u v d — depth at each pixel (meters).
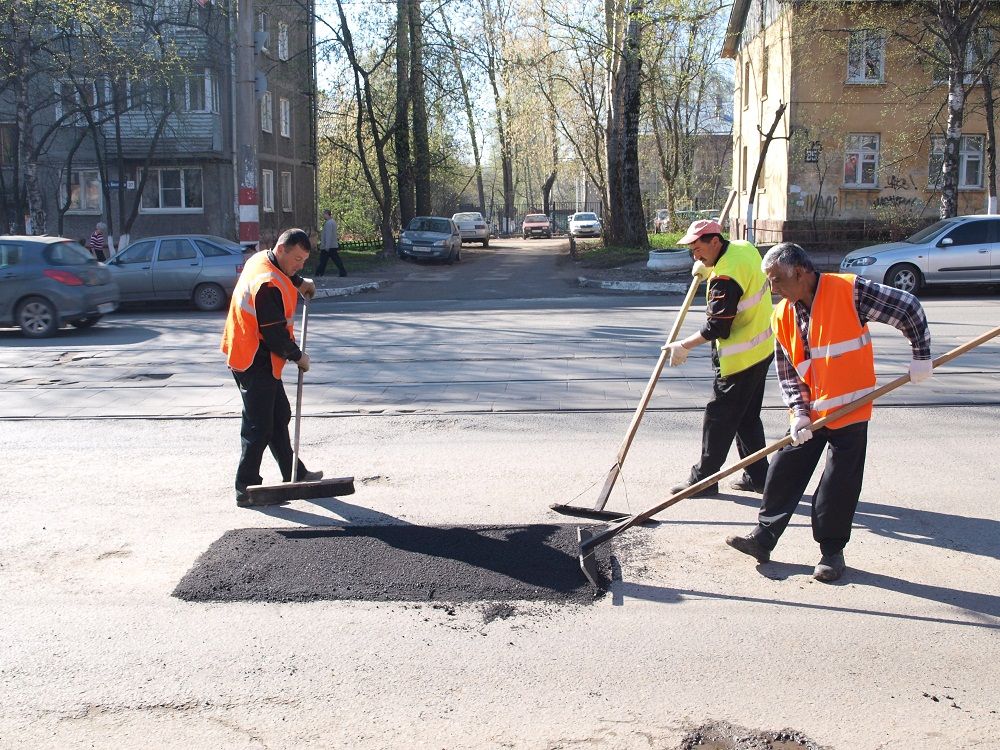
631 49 25.89
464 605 4.30
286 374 10.05
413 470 6.41
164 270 17.72
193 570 4.70
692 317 14.07
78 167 29.84
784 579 4.55
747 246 5.43
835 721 3.34
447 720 3.40
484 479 6.17
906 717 3.36
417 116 32.62
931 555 4.78
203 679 3.72
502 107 39.56
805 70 26.38
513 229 64.75
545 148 54.09
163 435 7.57
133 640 4.05
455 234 30.91
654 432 7.24
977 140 26.78
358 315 15.59
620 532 4.80
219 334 13.61
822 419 4.36
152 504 5.84
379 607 4.30
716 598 4.35
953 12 21.05
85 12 21.62
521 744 3.24
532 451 6.80
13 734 3.36
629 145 28.44
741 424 5.82
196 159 29.83
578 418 7.75
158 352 11.87
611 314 14.84
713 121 58.34
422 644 3.96
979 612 4.15
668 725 3.34
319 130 38.56
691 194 51.19
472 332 12.94
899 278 17.45
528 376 9.58
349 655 3.88
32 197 22.77
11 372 10.55
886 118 26.58
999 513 5.33
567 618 4.16
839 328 4.35
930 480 5.91
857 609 4.21
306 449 7.03
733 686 3.58
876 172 26.67
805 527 5.27
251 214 18.95
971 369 9.27
